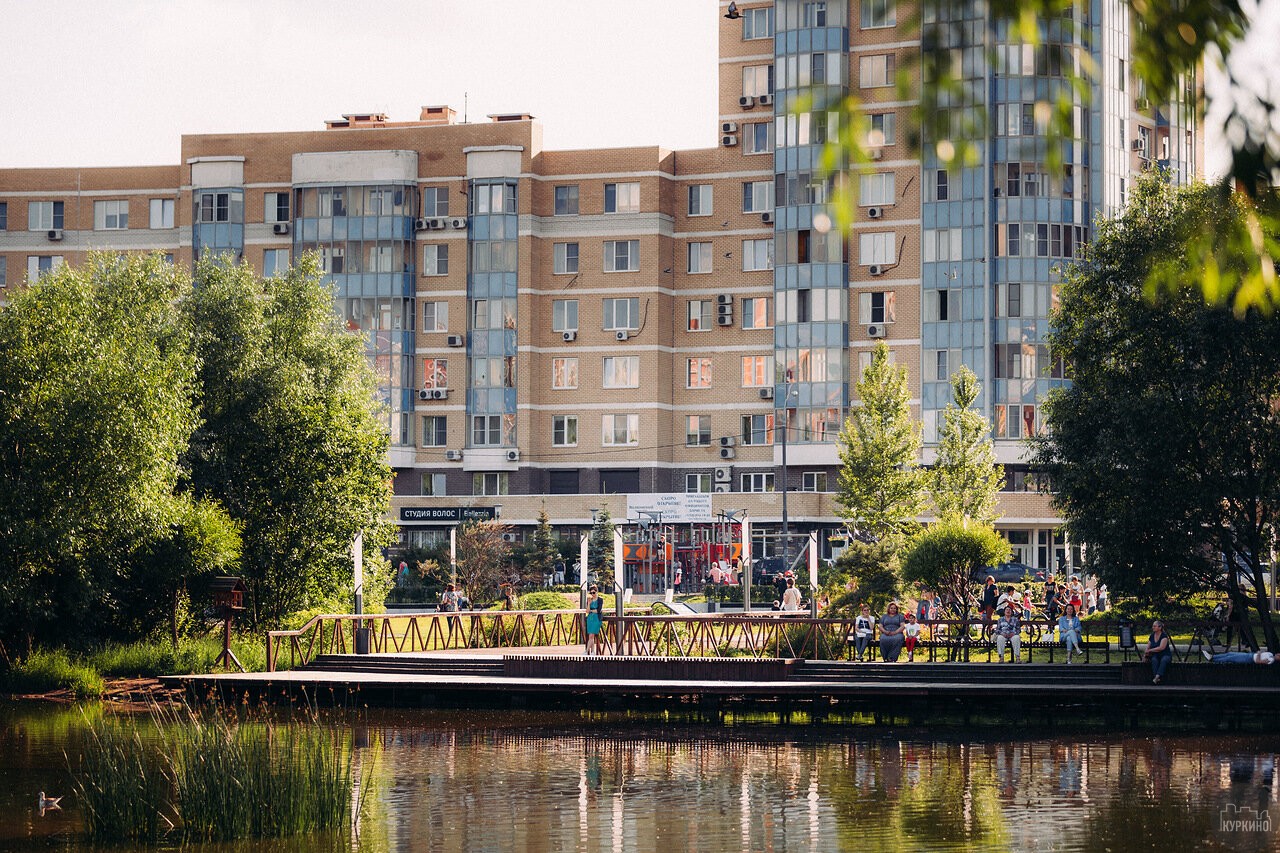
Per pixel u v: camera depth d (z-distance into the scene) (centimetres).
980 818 3059
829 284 11212
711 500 10994
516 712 4938
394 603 9481
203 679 5234
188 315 6575
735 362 11625
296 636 5812
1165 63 747
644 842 2848
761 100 11538
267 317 6869
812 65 11206
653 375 11550
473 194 11669
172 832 2888
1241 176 748
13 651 5647
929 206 10994
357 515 6612
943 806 3200
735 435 11575
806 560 10625
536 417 11681
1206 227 815
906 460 9319
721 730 4522
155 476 5525
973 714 4797
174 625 6050
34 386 5403
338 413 6669
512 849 2784
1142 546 5119
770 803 3262
